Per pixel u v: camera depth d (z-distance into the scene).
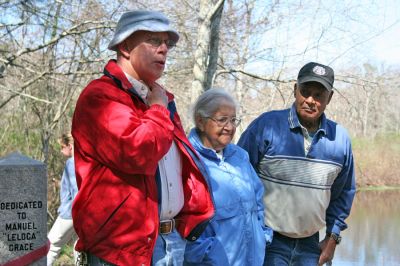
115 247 2.97
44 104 12.98
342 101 13.22
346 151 4.66
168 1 11.20
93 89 3.03
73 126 3.08
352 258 13.52
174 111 3.39
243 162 4.25
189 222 3.39
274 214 4.58
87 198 3.02
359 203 25.14
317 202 4.56
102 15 10.91
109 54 11.22
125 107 2.96
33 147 14.32
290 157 4.53
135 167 2.90
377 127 29.72
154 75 3.15
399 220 19.62
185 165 3.40
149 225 3.02
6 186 3.15
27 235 3.19
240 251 4.01
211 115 4.03
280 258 4.67
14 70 11.43
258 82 13.36
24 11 9.59
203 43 9.32
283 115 4.63
